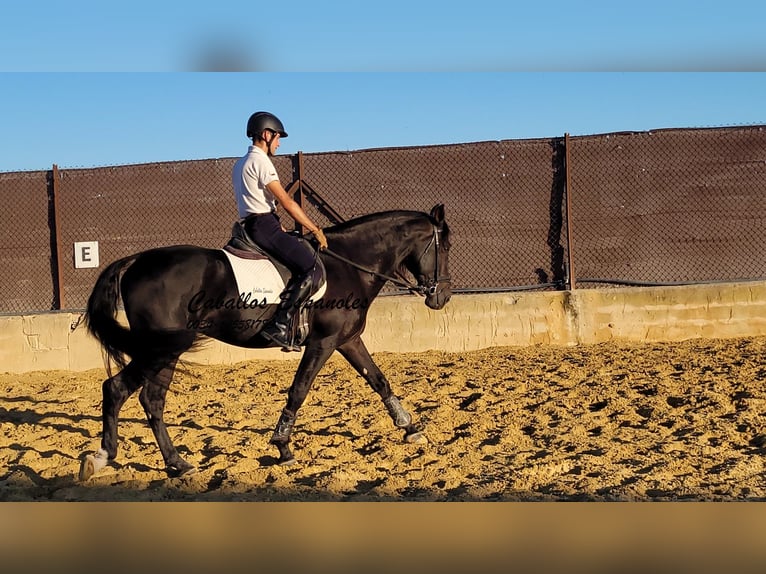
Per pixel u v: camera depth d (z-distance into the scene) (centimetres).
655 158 1132
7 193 1164
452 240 1150
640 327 1118
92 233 1163
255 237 609
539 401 792
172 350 575
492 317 1129
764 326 1112
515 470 583
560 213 1142
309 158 1148
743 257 1130
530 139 1143
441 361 1043
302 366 629
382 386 665
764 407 716
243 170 608
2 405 881
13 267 1164
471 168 1148
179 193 1164
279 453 643
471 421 729
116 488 573
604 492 533
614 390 812
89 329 579
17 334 1121
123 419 795
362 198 1150
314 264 605
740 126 1126
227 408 827
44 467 632
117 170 1164
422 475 581
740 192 1130
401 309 1135
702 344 1066
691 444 628
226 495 551
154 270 573
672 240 1135
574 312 1120
